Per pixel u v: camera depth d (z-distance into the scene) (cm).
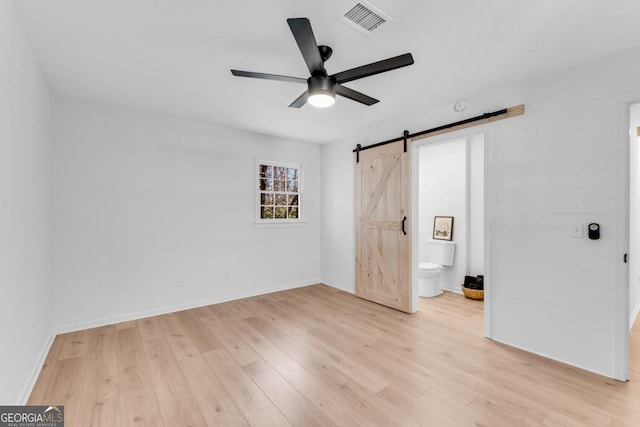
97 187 313
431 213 481
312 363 238
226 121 379
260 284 439
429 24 183
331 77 202
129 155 332
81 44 208
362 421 172
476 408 183
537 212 252
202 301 383
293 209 485
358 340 281
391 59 181
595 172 222
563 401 189
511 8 168
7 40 163
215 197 394
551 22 180
